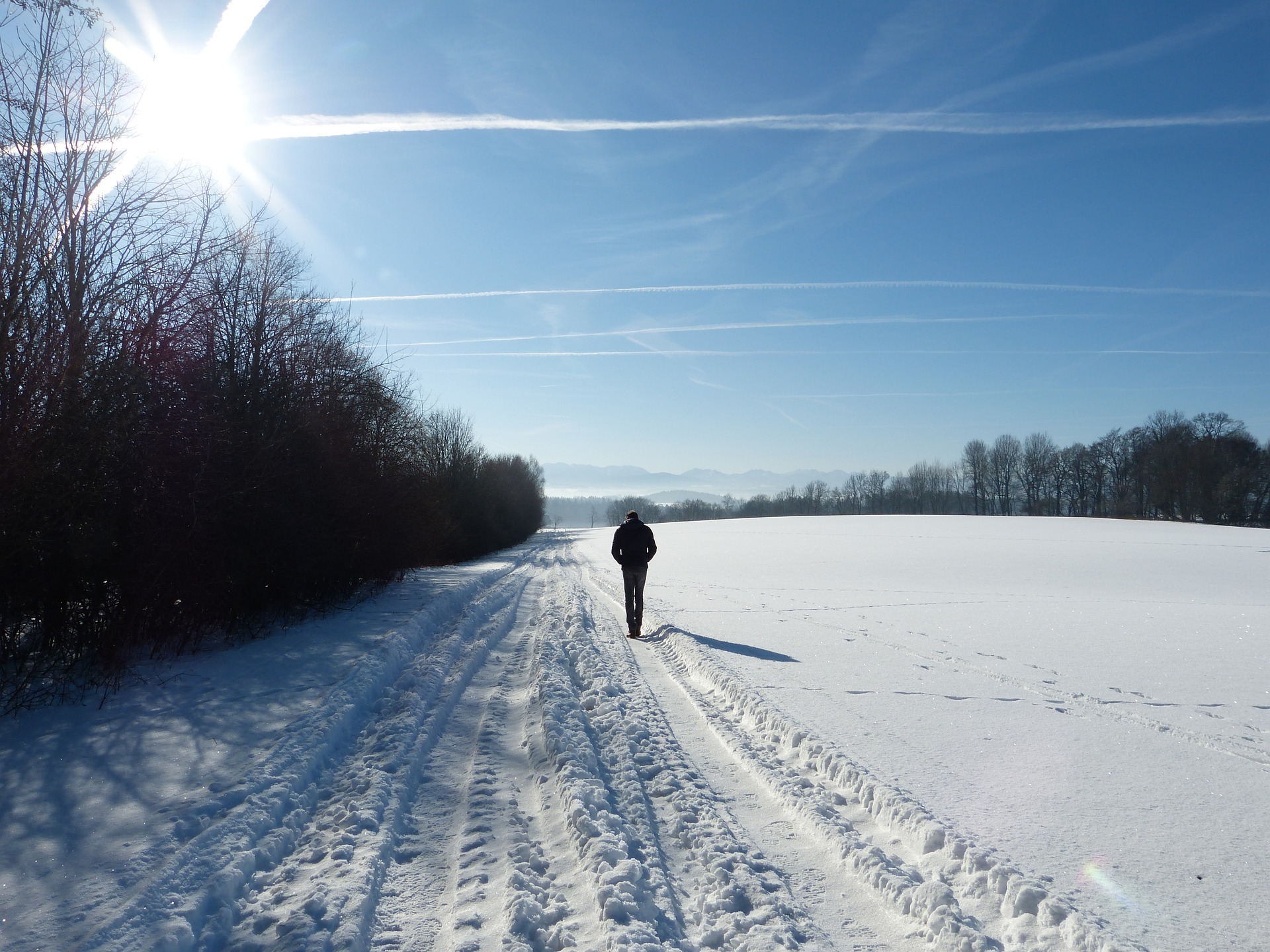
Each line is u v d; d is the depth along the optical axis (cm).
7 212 666
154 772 505
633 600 1173
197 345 977
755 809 482
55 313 705
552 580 2245
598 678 827
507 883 377
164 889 352
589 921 340
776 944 322
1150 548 3384
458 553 3447
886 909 358
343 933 326
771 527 5866
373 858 403
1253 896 345
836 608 1470
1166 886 354
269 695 700
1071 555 3034
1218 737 604
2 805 448
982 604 1556
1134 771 523
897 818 439
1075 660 935
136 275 806
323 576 1294
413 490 1777
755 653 963
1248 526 7700
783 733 618
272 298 1237
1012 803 461
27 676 697
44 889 352
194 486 881
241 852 396
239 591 1003
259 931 334
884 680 809
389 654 892
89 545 706
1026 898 340
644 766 553
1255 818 439
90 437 704
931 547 3550
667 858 410
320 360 1345
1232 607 1533
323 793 498
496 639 1127
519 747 609
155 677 771
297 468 1166
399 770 536
